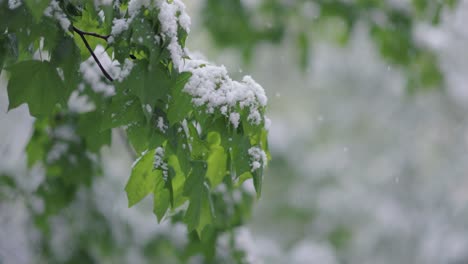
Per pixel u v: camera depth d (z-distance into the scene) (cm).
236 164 280
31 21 274
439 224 1480
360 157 1688
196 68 292
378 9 841
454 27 1178
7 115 605
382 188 1627
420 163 1617
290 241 1623
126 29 272
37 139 470
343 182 1650
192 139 286
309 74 1630
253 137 288
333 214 1603
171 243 609
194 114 282
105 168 633
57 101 280
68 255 582
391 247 1544
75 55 283
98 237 590
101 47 369
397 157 1638
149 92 266
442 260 1405
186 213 278
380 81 1648
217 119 278
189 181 280
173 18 272
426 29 915
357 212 1599
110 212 609
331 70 1662
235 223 496
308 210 1620
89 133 384
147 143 279
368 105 1695
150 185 294
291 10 921
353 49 1438
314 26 942
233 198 489
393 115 1644
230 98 278
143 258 616
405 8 835
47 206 510
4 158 586
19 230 574
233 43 954
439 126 1564
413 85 923
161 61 279
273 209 1638
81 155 477
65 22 280
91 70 361
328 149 1725
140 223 643
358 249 1580
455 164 1542
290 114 1775
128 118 274
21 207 565
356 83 1681
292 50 1534
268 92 1717
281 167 1587
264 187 1633
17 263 572
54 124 466
